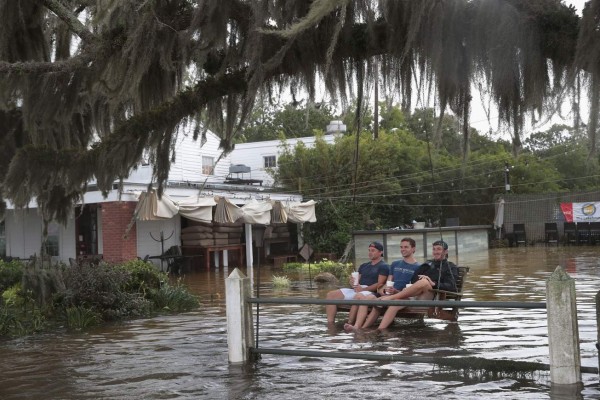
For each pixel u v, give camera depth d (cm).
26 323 1028
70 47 853
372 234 2588
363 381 594
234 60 655
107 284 1108
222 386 593
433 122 635
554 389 536
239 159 3250
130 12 647
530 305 559
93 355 782
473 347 731
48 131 762
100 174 664
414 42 581
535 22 539
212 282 1773
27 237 2308
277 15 592
